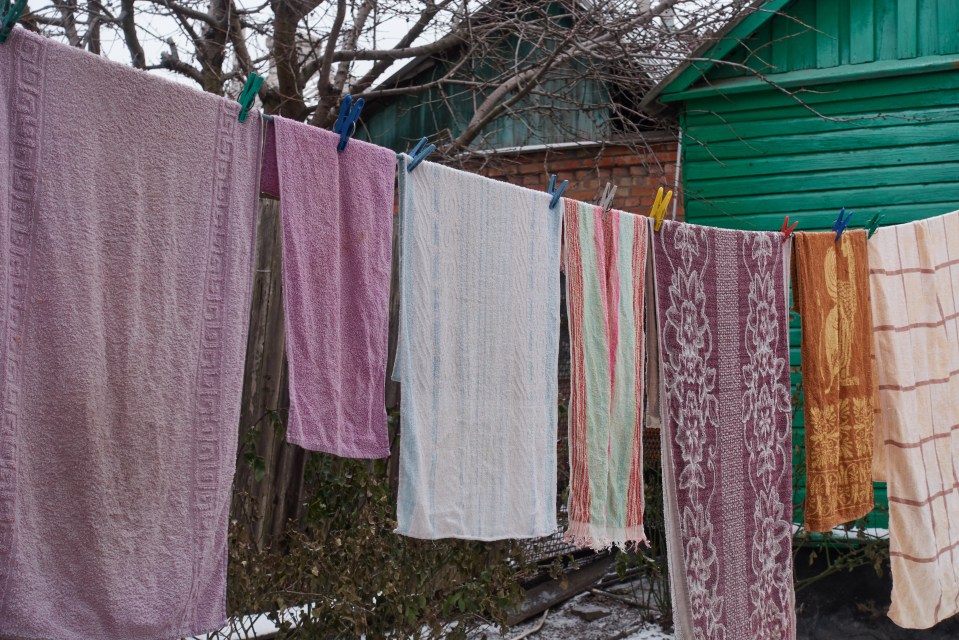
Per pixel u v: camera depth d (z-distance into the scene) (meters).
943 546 3.62
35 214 1.57
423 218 2.30
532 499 2.56
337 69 5.75
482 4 5.15
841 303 3.47
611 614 5.05
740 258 3.24
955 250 3.84
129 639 1.69
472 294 2.42
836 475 3.40
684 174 5.52
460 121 6.94
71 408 1.61
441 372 2.33
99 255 1.65
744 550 3.15
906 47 5.09
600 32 5.16
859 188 5.16
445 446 2.34
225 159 1.85
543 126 6.64
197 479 1.79
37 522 1.58
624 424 2.86
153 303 1.73
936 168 5.02
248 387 3.80
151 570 1.72
